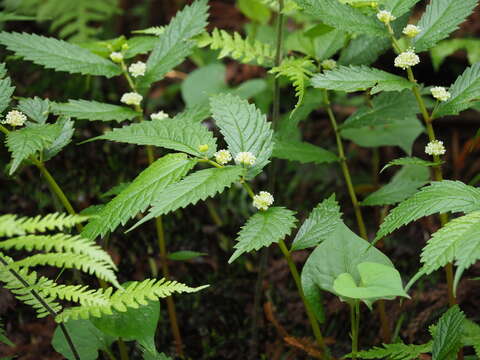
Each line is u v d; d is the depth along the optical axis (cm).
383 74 47
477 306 62
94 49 57
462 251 37
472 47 73
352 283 41
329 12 48
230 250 73
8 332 62
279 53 55
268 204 44
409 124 69
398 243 73
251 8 70
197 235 73
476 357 51
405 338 62
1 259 41
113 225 42
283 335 64
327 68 57
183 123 46
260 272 58
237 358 64
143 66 53
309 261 46
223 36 56
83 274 63
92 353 51
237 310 67
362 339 63
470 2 48
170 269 70
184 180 42
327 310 66
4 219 38
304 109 60
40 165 49
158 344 64
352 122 58
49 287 42
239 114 46
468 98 46
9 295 62
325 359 51
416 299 65
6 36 52
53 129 45
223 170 43
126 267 68
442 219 49
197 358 64
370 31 48
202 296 68
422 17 49
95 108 52
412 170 68
